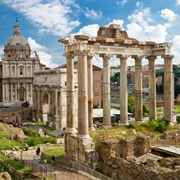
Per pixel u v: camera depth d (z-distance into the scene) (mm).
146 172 26328
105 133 37062
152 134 38594
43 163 37375
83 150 33062
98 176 29312
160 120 44281
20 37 143875
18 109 108562
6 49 141750
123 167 29125
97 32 41281
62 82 90188
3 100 126500
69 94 37000
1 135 62906
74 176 30484
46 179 30250
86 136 33969
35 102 105125
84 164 32750
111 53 40000
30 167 37219
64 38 35750
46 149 46812
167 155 32438
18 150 52156
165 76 43156
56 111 90625
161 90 171750
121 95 42438
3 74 126125
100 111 92875
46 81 97625
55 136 73250
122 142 32781
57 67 128625
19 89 128125
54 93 91812
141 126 41875
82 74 33875
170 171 24812
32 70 129750
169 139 38156
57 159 37750
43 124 96812
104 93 40656
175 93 173375
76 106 84875
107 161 31391
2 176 31281
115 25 41031
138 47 43062
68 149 36438
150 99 45719
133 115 97750
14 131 68875
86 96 34094
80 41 34125
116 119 87500
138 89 44469
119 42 40281
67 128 37250
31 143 59688
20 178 34000
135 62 44094
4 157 44344
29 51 146000
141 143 33188
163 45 42625
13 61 127062
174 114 76375
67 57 36781
